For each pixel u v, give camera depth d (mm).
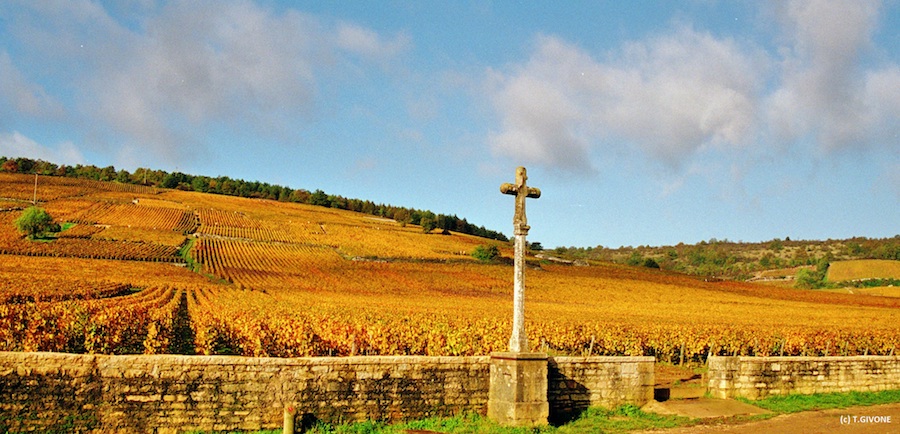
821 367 17328
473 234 191250
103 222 114500
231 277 81062
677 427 12695
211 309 38906
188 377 10492
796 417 14031
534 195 13203
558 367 13523
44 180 156750
